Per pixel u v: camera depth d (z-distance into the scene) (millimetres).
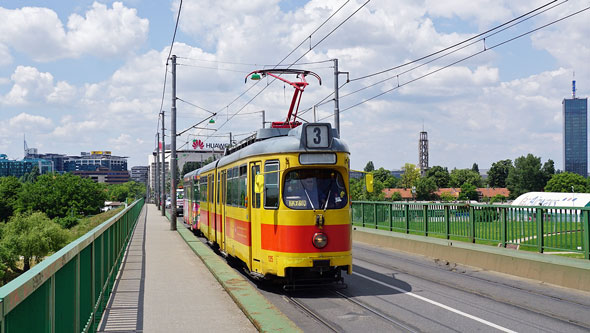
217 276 11672
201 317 8086
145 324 7641
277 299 10086
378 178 172125
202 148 146875
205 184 20312
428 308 8820
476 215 14750
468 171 184125
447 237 16250
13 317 2832
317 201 10328
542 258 11461
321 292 10562
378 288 10750
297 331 6793
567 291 10062
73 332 5109
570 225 11273
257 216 11102
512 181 154750
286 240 10203
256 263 11148
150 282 11500
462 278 11758
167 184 121188
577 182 137750
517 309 8641
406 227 18609
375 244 19172
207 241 21938
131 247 19891
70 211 107062
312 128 10438
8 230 62250
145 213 57312
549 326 7543
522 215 12836
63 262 4336
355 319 8195
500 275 12047
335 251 10289
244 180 12141
